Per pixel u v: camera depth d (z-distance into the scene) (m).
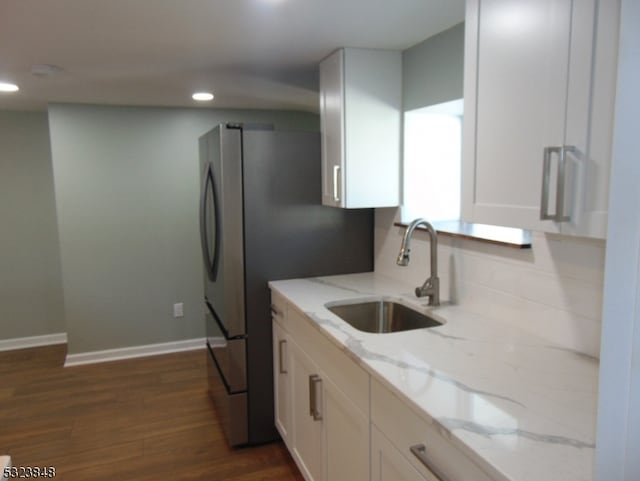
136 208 3.99
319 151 2.67
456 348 1.57
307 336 2.07
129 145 3.93
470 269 2.01
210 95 3.50
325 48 2.33
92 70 2.68
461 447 1.02
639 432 0.59
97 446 2.70
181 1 1.70
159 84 3.09
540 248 1.65
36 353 4.19
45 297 4.37
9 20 1.86
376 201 2.47
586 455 0.96
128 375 3.69
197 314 4.26
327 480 1.93
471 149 1.45
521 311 1.75
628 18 0.57
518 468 0.92
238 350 2.61
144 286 4.08
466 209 1.49
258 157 2.56
